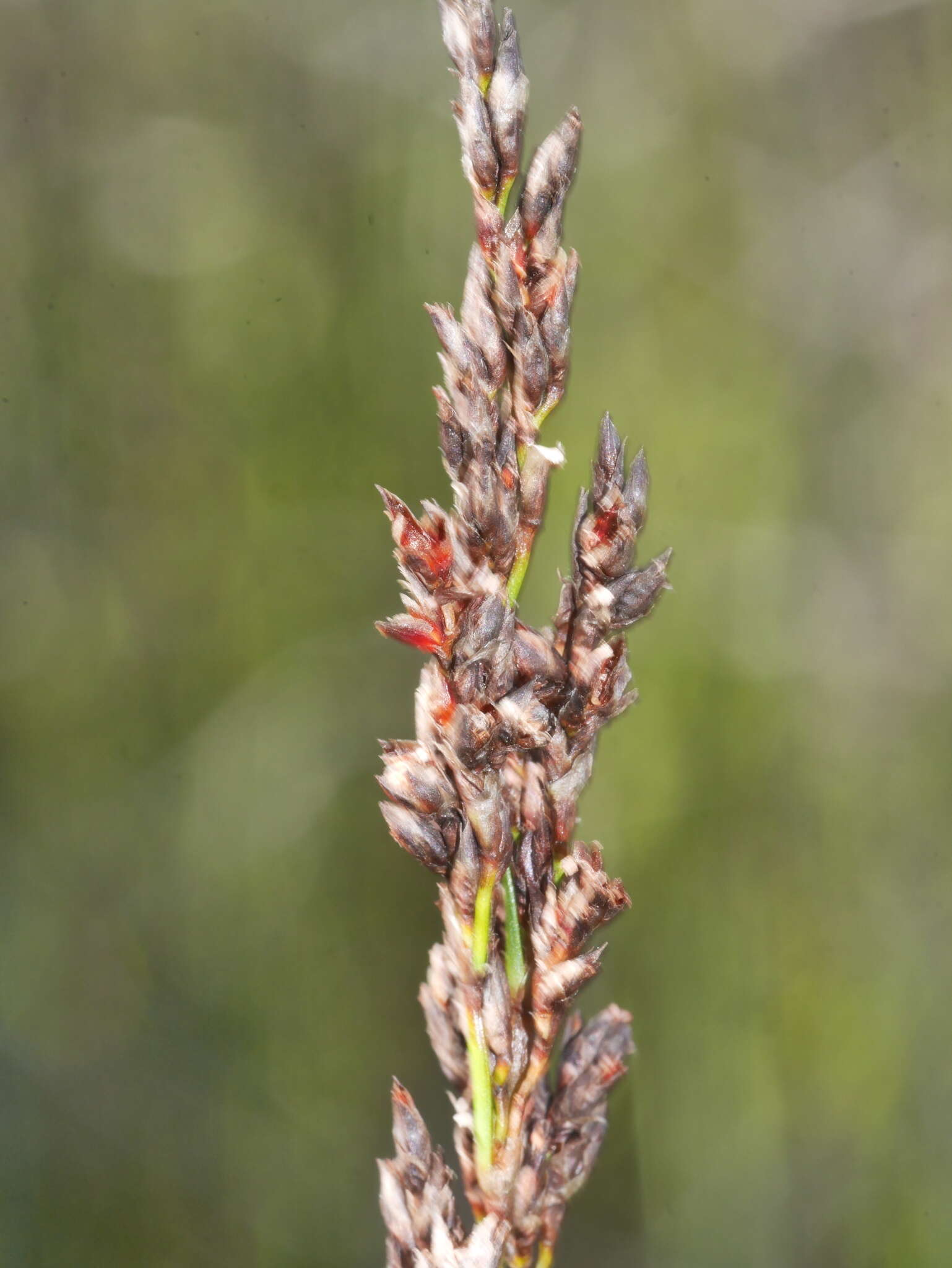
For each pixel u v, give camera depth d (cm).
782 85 49
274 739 44
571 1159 20
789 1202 35
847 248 47
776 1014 37
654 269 48
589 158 49
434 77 46
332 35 46
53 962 41
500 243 20
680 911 39
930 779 41
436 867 20
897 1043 36
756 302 48
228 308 45
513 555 20
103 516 45
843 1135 35
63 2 44
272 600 45
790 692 42
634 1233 35
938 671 42
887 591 44
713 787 41
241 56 46
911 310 46
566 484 44
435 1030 20
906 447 45
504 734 20
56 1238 35
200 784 44
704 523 45
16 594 44
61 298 44
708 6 49
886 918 39
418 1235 20
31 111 44
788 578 44
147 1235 36
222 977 42
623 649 20
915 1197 34
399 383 44
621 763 41
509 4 50
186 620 45
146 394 45
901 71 46
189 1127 38
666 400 47
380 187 45
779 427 46
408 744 20
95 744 44
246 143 46
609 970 39
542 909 20
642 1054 37
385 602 44
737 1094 37
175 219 45
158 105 45
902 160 46
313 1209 37
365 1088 40
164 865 43
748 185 49
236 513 45
